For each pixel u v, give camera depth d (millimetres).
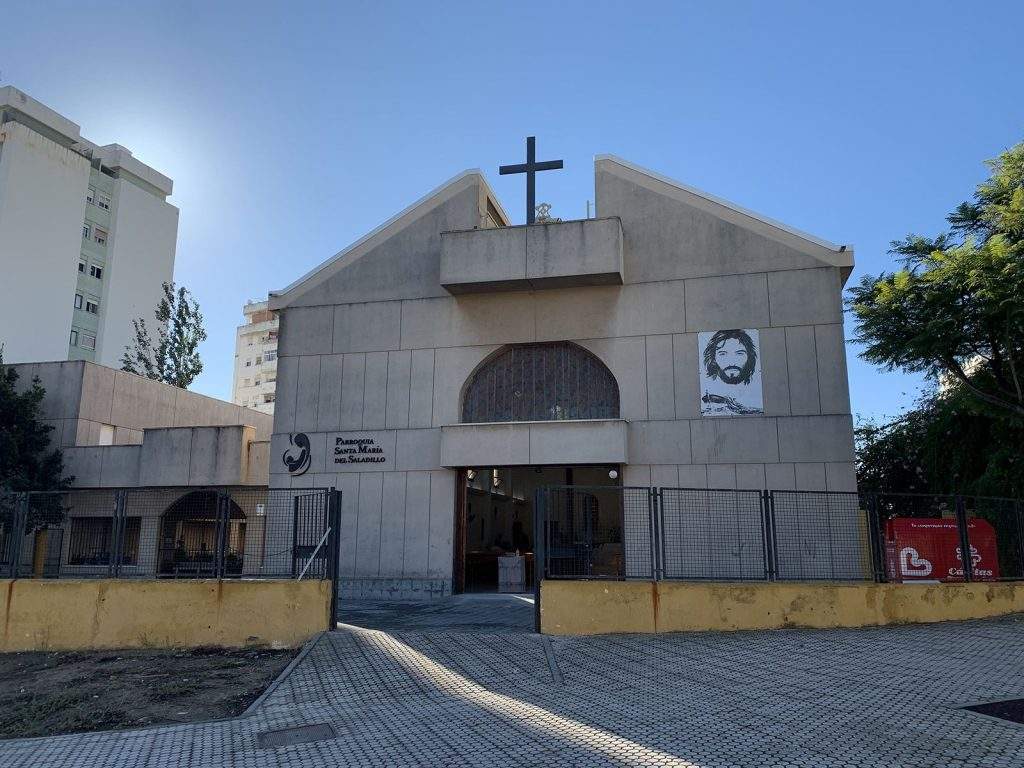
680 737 6734
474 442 18953
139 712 8805
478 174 20766
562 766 6070
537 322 19641
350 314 20844
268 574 12812
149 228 60188
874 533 13180
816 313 18000
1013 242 17016
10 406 25891
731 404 18016
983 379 18531
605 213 19766
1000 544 14289
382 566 19062
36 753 7297
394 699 8719
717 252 18859
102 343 55281
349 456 19922
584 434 18328
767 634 11656
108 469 25969
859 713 7355
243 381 92125
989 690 8203
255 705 8844
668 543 14852
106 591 12625
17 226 49219
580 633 11727
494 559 24281
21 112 52156
